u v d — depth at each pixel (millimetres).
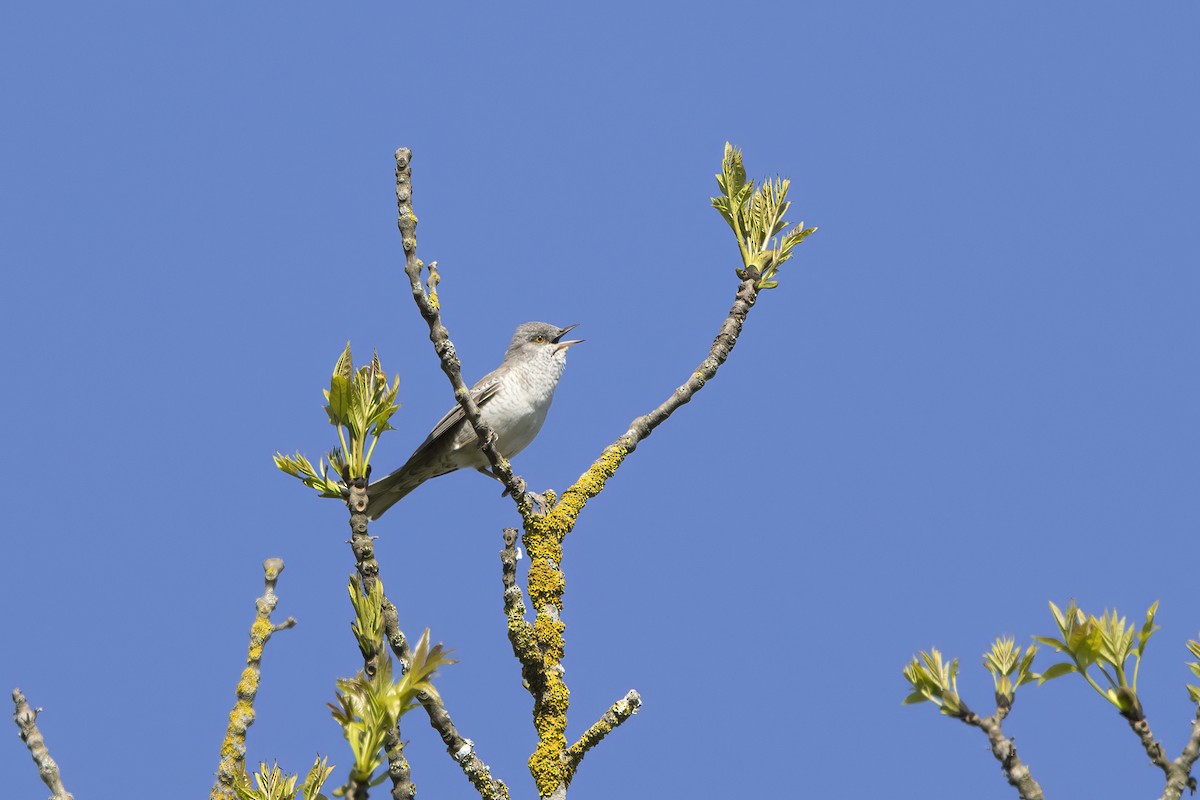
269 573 9297
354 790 6789
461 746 8680
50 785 8047
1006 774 6773
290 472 9125
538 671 9469
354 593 8625
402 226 10023
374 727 6859
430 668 6988
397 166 9984
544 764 9195
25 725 8125
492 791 8648
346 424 9219
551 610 10008
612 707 9297
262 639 9070
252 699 8945
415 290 10164
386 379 9352
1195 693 7098
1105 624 6934
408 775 7992
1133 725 6820
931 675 7035
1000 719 6863
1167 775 6727
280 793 8602
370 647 8398
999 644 7105
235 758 8758
